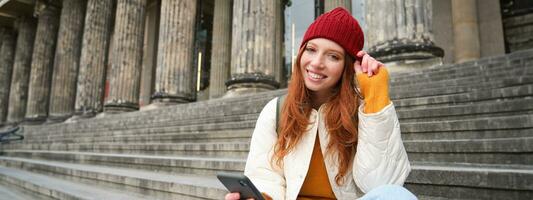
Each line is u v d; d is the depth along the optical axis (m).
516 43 14.16
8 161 11.04
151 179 4.95
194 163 5.60
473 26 14.52
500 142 3.54
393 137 1.38
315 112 1.56
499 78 5.65
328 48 1.51
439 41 15.34
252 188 1.33
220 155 6.48
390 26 8.43
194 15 16.98
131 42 18.80
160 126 10.30
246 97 9.84
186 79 15.90
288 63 18.55
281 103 1.67
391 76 7.44
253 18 12.07
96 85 21.23
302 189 1.56
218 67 20.80
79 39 25.08
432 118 4.98
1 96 30.86
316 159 1.55
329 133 1.49
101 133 11.88
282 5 19.50
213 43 21.47
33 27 30.19
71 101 24.08
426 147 4.04
